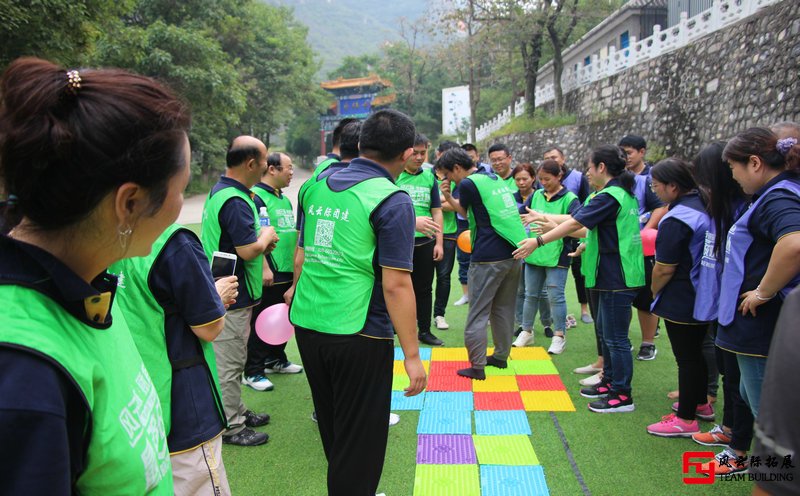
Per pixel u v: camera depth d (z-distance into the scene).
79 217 0.70
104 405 0.75
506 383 3.56
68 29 6.88
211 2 20.08
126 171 0.70
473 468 2.54
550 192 4.34
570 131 15.37
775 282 1.93
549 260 4.09
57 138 0.64
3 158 0.66
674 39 10.77
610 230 3.05
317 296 1.93
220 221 2.76
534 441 2.80
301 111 34.66
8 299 0.66
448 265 4.91
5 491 0.60
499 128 21.67
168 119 0.74
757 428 0.76
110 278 0.85
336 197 1.94
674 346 2.79
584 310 5.01
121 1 7.80
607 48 18.05
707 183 2.48
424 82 39.97
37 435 0.61
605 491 2.34
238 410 2.88
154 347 1.51
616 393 3.14
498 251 3.44
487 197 3.36
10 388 0.61
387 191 1.85
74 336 0.72
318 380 2.00
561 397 3.33
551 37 16.92
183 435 1.54
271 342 2.74
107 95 0.69
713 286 2.52
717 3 9.12
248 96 25.58
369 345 1.86
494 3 17.25
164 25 16.23
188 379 1.56
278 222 3.63
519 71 23.19
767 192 2.02
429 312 4.39
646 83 11.78
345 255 1.87
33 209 0.69
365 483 1.89
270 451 2.78
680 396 2.81
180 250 1.53
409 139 2.01
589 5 16.84
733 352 2.16
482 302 3.54
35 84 0.66
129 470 0.78
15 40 6.34
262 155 2.85
